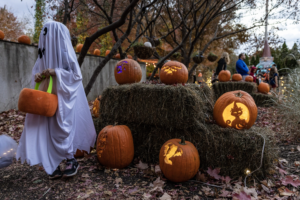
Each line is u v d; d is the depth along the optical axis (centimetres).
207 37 1016
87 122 243
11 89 515
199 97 234
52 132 203
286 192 188
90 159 272
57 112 199
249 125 232
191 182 216
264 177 220
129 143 246
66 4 546
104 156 239
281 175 223
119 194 189
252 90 645
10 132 385
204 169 234
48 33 209
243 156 218
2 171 236
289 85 429
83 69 686
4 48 499
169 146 218
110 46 1179
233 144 218
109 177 223
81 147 238
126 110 261
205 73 1812
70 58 213
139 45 483
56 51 209
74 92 215
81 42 1076
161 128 252
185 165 204
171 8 730
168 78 279
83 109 239
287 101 377
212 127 234
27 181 211
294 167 241
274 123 417
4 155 208
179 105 225
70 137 212
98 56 744
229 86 664
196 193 194
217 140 225
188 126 232
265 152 214
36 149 198
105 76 775
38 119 203
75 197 182
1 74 495
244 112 230
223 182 212
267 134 232
